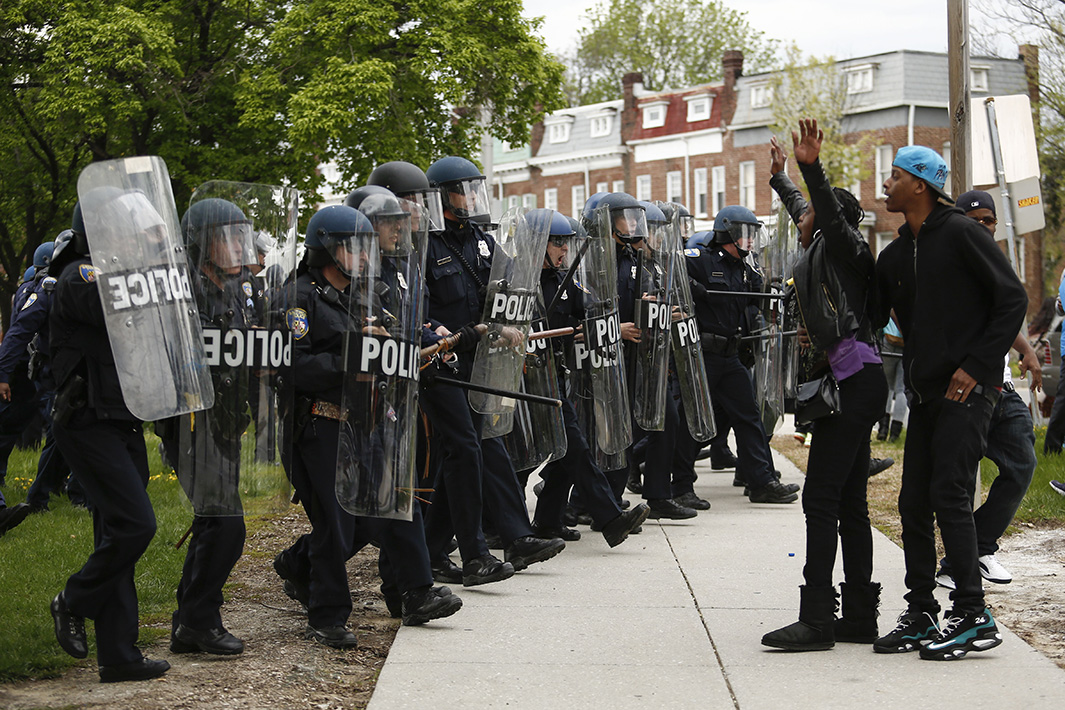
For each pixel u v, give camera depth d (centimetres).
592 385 675
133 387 393
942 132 3747
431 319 570
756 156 4066
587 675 420
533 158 4766
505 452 594
